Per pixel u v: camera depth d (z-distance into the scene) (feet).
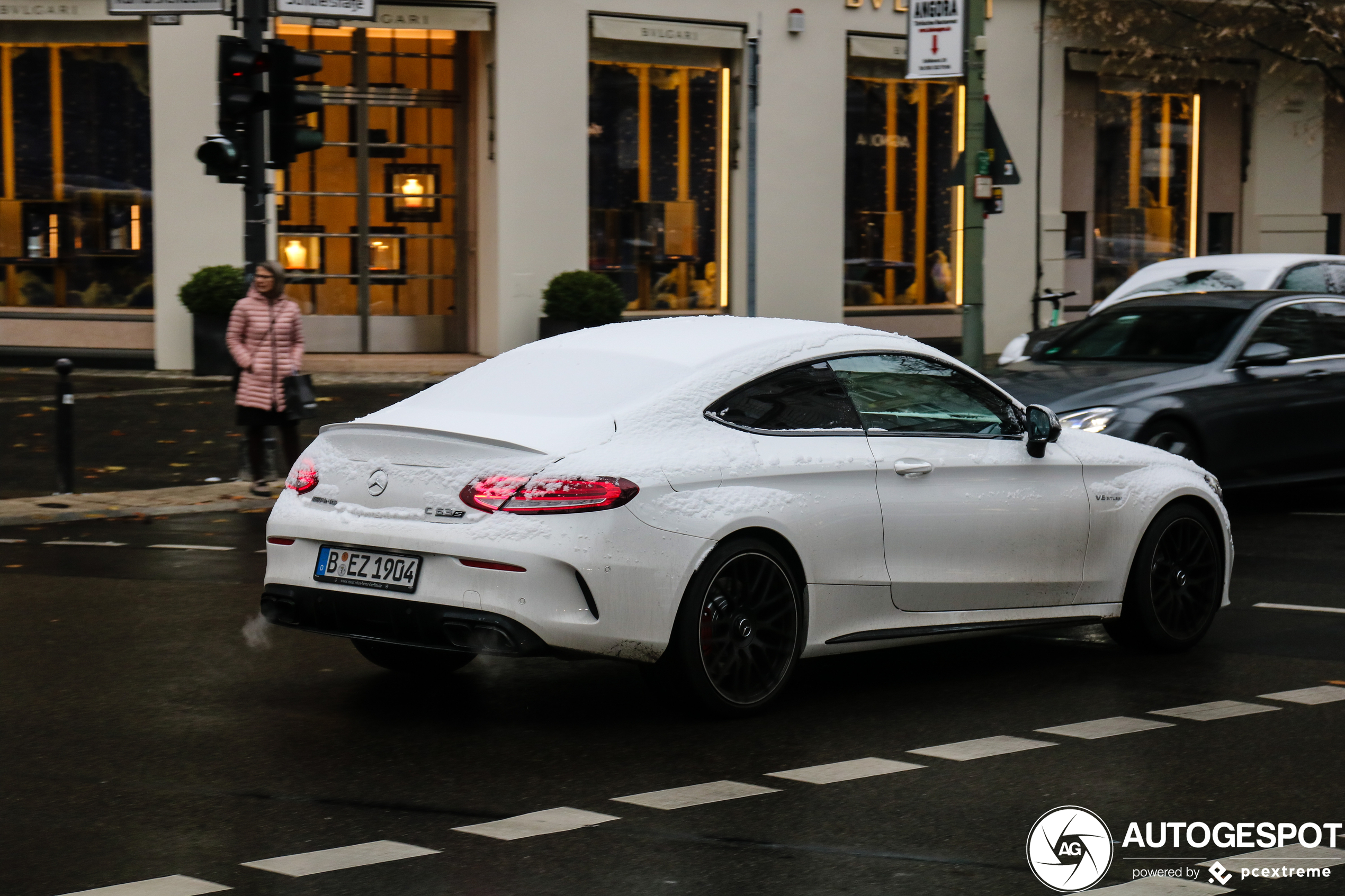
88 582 31.50
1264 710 22.17
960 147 84.43
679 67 75.82
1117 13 85.15
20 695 22.53
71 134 69.46
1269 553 35.70
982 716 21.84
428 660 24.16
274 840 16.28
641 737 20.52
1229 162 94.99
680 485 20.53
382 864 15.52
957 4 52.54
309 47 70.74
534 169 71.46
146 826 16.74
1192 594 26.40
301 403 43.21
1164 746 20.24
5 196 70.23
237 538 37.29
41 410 57.52
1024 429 24.80
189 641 26.13
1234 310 41.63
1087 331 43.24
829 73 78.89
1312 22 84.38
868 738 20.59
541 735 20.65
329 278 72.13
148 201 69.00
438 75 72.79
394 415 21.84
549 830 16.65
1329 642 26.84
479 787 18.24
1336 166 100.48
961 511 23.31
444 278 73.82
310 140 44.24
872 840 16.39
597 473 20.03
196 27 67.51
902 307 82.74
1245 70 93.71
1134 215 91.45
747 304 75.51
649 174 75.46
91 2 68.03
